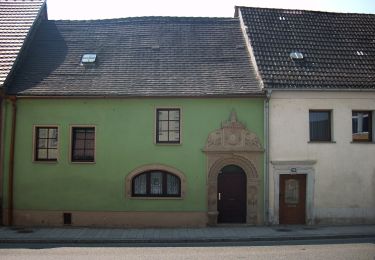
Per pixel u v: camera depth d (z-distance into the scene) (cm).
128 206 1709
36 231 1577
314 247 1304
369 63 1916
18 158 1723
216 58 1930
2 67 1761
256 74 1819
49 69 1855
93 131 1747
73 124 1730
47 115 1733
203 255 1179
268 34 1997
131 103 1733
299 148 1741
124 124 1730
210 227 1684
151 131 1725
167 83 1770
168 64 1888
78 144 1750
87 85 1761
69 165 1719
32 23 2005
